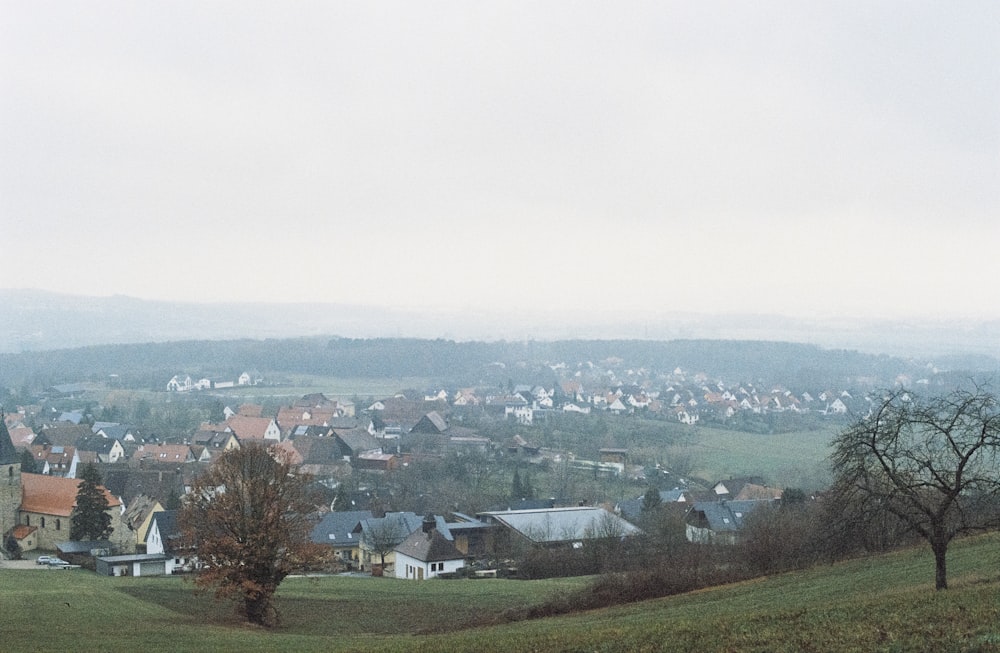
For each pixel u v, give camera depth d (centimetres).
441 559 9688
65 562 10519
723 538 9831
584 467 17688
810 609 3678
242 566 5969
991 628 2872
